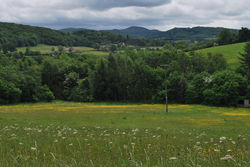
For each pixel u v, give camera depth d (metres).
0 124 23.78
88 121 35.56
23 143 11.84
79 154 9.61
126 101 98.25
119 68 99.56
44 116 41.22
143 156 9.48
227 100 82.50
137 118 41.66
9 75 89.75
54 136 15.28
